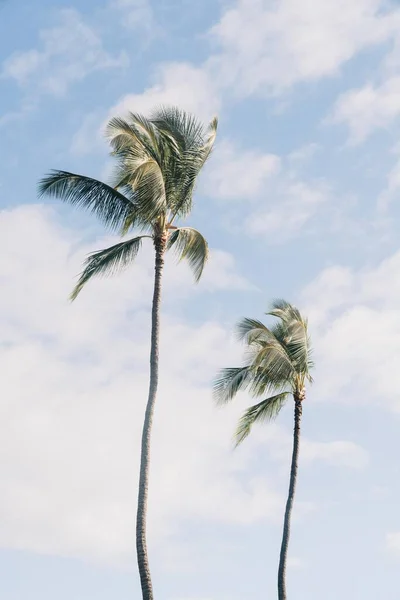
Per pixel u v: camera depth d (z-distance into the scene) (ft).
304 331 137.59
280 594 133.39
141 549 103.91
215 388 138.51
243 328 136.26
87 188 108.78
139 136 109.09
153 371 109.91
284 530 136.36
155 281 111.75
